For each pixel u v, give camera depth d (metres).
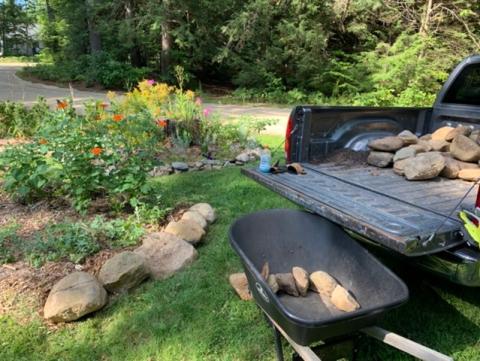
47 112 5.97
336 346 1.84
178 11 14.91
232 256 2.99
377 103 11.33
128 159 3.60
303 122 3.01
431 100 11.32
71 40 18.38
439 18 13.70
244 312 2.40
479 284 1.90
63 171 3.45
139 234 3.02
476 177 2.66
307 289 2.26
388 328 2.33
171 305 2.44
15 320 2.24
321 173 2.88
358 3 13.73
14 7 34.25
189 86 16.64
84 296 2.30
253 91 14.62
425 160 2.71
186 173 4.95
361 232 1.96
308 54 14.29
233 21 14.38
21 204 3.65
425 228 1.88
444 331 2.31
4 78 17.11
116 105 5.98
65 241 2.78
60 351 2.10
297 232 2.45
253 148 6.00
